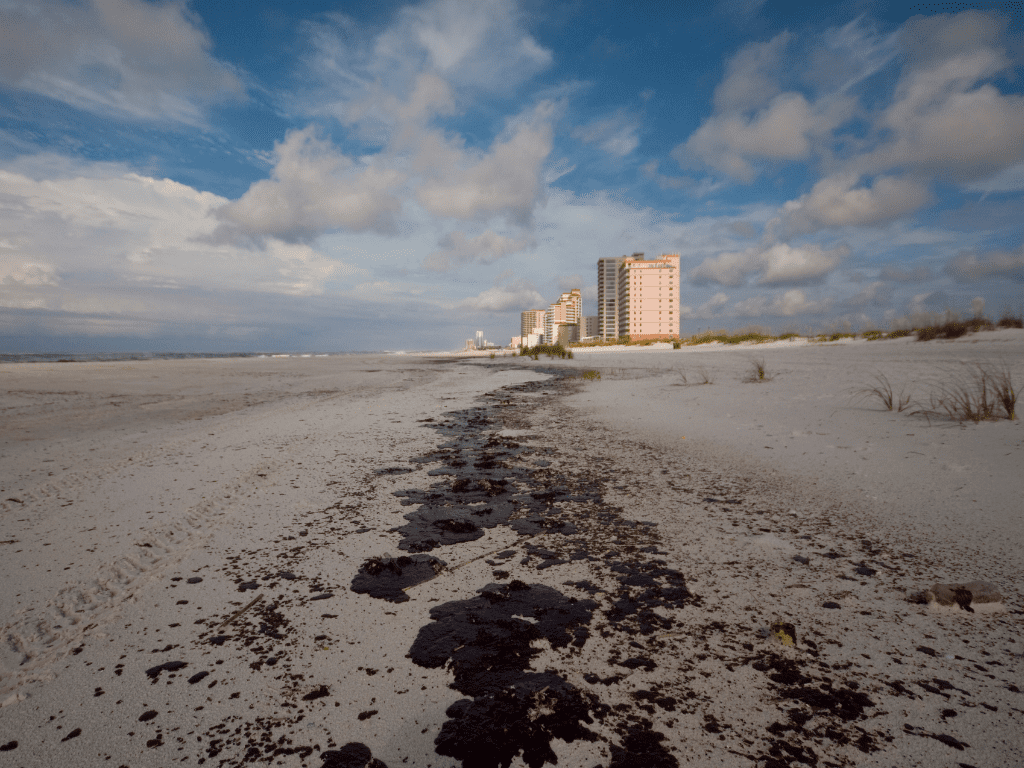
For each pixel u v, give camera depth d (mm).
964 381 6770
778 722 1311
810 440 4555
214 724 1359
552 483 3723
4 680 1555
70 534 2779
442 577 2244
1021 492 2883
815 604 1904
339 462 4461
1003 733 1232
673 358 20500
